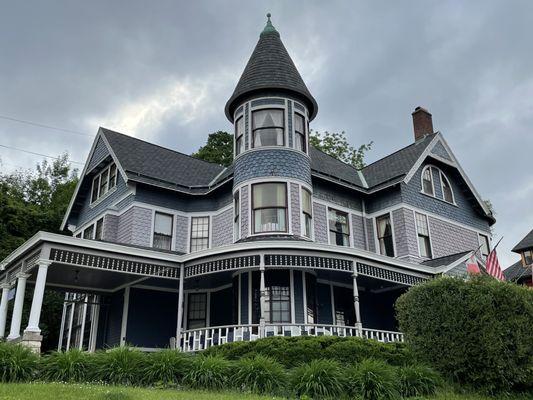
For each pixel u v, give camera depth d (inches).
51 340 1083.9
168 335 730.8
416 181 860.6
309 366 408.5
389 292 797.9
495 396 414.6
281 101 748.0
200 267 628.1
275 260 594.9
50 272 666.8
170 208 794.2
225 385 389.7
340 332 614.5
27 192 1553.9
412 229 810.8
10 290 677.9
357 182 882.8
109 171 866.1
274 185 705.6
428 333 454.3
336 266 616.4
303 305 650.2
